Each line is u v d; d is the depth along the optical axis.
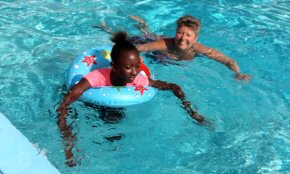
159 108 4.89
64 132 4.34
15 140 3.66
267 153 4.47
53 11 6.97
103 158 4.18
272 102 5.25
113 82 4.69
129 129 4.56
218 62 5.89
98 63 5.01
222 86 5.43
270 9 7.68
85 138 4.36
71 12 6.98
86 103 4.62
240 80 5.58
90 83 4.60
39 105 4.80
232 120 4.90
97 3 7.37
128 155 4.27
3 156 3.51
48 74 5.35
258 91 5.42
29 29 6.40
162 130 4.61
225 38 6.59
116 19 6.89
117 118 4.63
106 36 6.36
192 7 7.51
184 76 5.56
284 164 4.35
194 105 5.05
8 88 5.06
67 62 5.62
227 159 4.36
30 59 5.66
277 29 6.95
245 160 4.36
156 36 6.30
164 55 5.88
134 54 4.39
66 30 6.45
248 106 5.14
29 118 4.61
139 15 7.11
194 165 4.26
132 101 4.61
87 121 4.53
